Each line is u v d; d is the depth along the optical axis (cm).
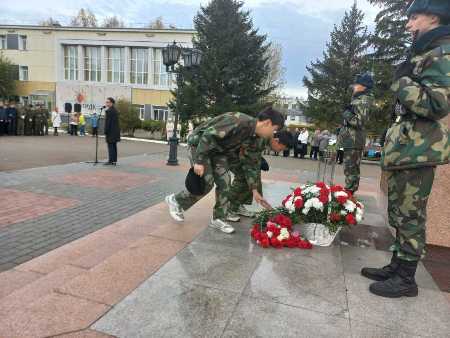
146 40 3559
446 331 206
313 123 3134
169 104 2525
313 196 338
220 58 2498
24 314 203
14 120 2039
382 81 2331
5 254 368
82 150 1453
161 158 1363
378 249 340
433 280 280
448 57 208
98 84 3722
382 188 497
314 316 214
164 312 210
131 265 272
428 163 226
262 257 301
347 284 258
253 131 329
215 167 362
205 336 190
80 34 3706
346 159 521
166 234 351
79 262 300
